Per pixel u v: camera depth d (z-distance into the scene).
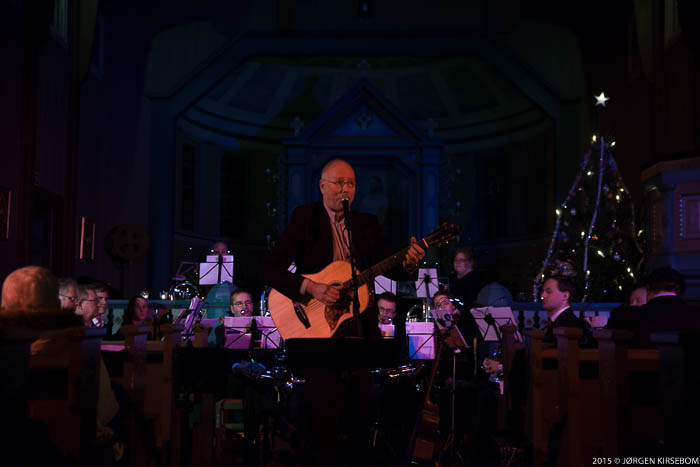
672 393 2.10
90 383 2.74
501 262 15.48
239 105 16.25
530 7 13.83
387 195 15.26
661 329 4.14
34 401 2.69
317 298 3.12
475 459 5.29
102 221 11.62
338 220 3.40
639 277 8.95
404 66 16.36
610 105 12.42
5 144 8.18
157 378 3.92
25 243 8.53
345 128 14.89
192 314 6.47
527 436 4.05
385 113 14.81
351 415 3.14
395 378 5.70
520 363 4.91
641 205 10.22
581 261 10.29
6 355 1.90
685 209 7.46
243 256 16.27
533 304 9.27
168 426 3.88
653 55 10.92
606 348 3.03
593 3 13.00
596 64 12.91
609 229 10.15
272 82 16.36
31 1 8.70
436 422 4.70
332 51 14.21
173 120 13.28
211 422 4.67
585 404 3.35
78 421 2.68
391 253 3.40
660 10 10.77
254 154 16.75
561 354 3.45
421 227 14.59
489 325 5.74
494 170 16.11
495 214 15.94
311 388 3.08
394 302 6.39
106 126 11.80
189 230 15.01
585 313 8.98
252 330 6.06
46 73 9.68
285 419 4.98
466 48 14.19
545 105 13.81
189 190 15.10
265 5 14.04
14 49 8.38
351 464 3.11
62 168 10.24
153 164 12.97
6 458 1.96
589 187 10.97
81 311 5.12
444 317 5.56
